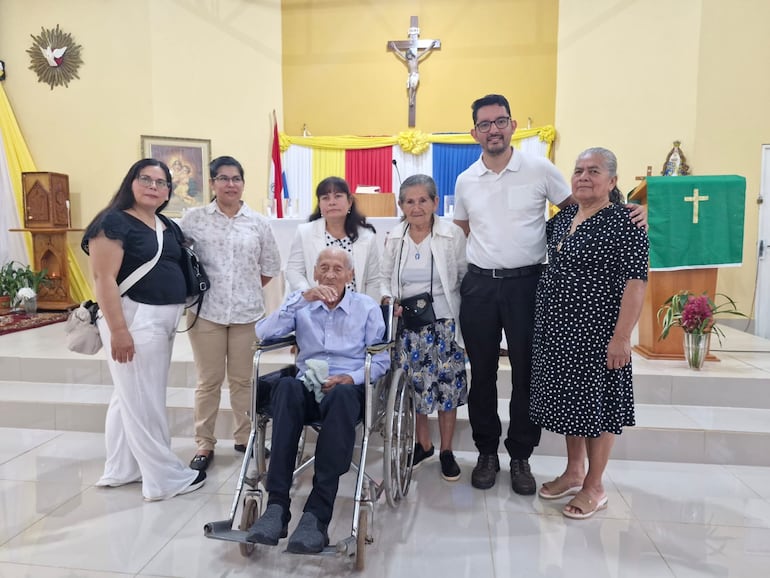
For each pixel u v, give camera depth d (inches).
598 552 80.5
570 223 90.6
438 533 85.7
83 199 249.0
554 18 251.8
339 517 91.3
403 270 102.3
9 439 124.2
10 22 245.4
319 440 78.0
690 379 127.9
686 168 223.0
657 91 232.1
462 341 103.3
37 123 248.5
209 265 105.6
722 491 99.9
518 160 95.7
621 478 105.4
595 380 84.5
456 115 261.0
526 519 90.2
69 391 138.9
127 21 242.5
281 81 263.4
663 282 142.7
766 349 157.8
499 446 120.0
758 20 214.7
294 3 261.9
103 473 106.7
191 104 249.6
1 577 73.7
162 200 96.1
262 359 147.5
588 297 84.0
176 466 99.0
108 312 90.5
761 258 216.1
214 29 251.4
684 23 226.8
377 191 181.0
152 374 95.9
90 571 75.2
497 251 96.0
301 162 263.4
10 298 224.5
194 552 80.0
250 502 79.8
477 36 257.4
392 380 87.2
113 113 245.0
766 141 215.8
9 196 246.4
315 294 87.0
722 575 74.9
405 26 261.0
